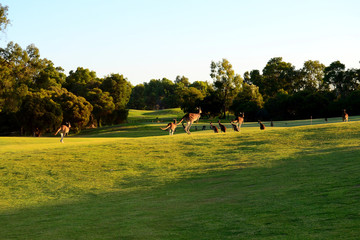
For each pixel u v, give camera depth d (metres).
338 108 86.25
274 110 100.06
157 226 7.56
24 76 56.22
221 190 11.68
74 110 80.88
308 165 14.14
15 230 8.27
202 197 10.78
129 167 18.73
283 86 134.50
